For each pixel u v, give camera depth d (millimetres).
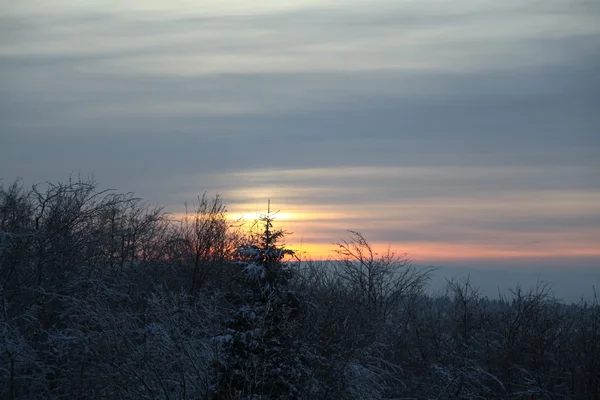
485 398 32469
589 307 35281
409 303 35812
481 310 35000
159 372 19562
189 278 33531
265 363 16594
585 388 32281
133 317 22312
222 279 31344
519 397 32250
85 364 22484
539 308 34344
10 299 23484
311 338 19344
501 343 34219
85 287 25172
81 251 26250
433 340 34094
